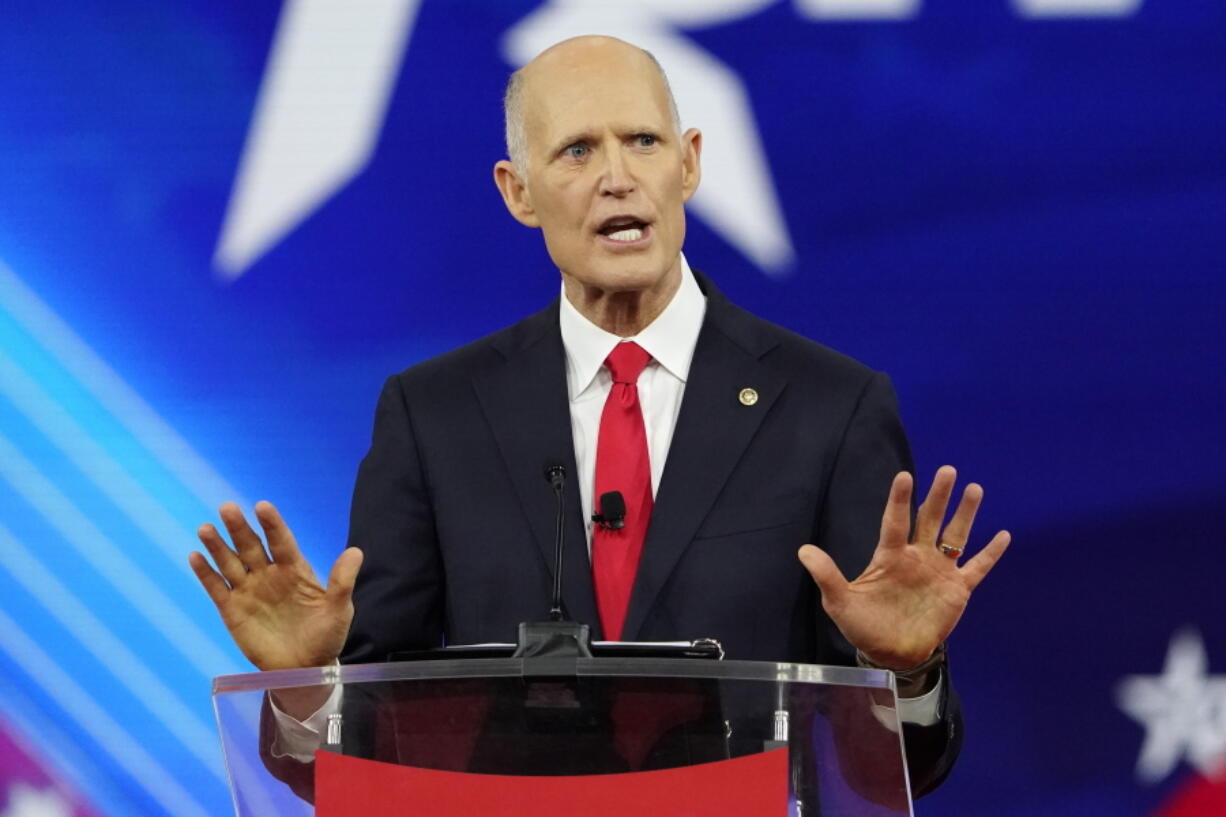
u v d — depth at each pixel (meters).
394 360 14.02
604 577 8.66
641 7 14.05
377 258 14.09
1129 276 13.55
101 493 13.93
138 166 14.18
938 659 7.52
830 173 13.84
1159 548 13.36
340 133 14.20
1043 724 13.29
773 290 13.80
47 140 14.20
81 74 14.23
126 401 14.00
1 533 13.91
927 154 13.79
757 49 13.97
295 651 7.25
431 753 6.02
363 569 9.00
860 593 7.14
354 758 5.96
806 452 8.75
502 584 8.69
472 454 9.09
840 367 9.12
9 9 14.28
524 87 9.51
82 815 13.67
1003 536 7.18
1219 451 13.37
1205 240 13.52
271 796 6.14
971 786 13.27
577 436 9.20
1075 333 13.57
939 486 7.01
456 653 6.62
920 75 13.84
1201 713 13.21
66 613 13.83
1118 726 13.25
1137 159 13.61
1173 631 13.29
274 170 14.16
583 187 9.06
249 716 6.15
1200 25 13.61
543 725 5.97
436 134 14.18
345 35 14.22
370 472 9.29
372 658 8.80
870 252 13.77
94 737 13.73
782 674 5.85
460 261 14.09
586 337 9.38
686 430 8.90
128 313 14.07
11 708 13.75
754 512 8.62
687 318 9.38
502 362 9.47
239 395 14.00
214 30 14.23
